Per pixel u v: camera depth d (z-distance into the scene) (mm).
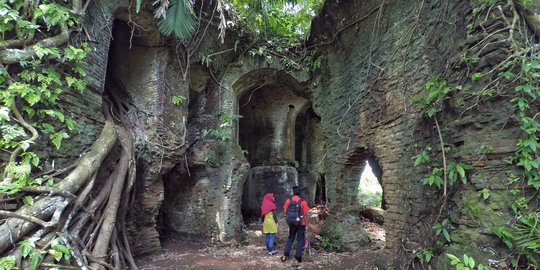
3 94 3393
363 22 6605
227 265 6156
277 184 12703
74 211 3883
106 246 4234
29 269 3084
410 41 4887
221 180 8445
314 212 12367
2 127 3346
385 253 5238
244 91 9938
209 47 8211
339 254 7070
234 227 8344
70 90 4309
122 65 7043
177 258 6602
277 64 9195
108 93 6691
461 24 3691
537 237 2660
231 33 8656
